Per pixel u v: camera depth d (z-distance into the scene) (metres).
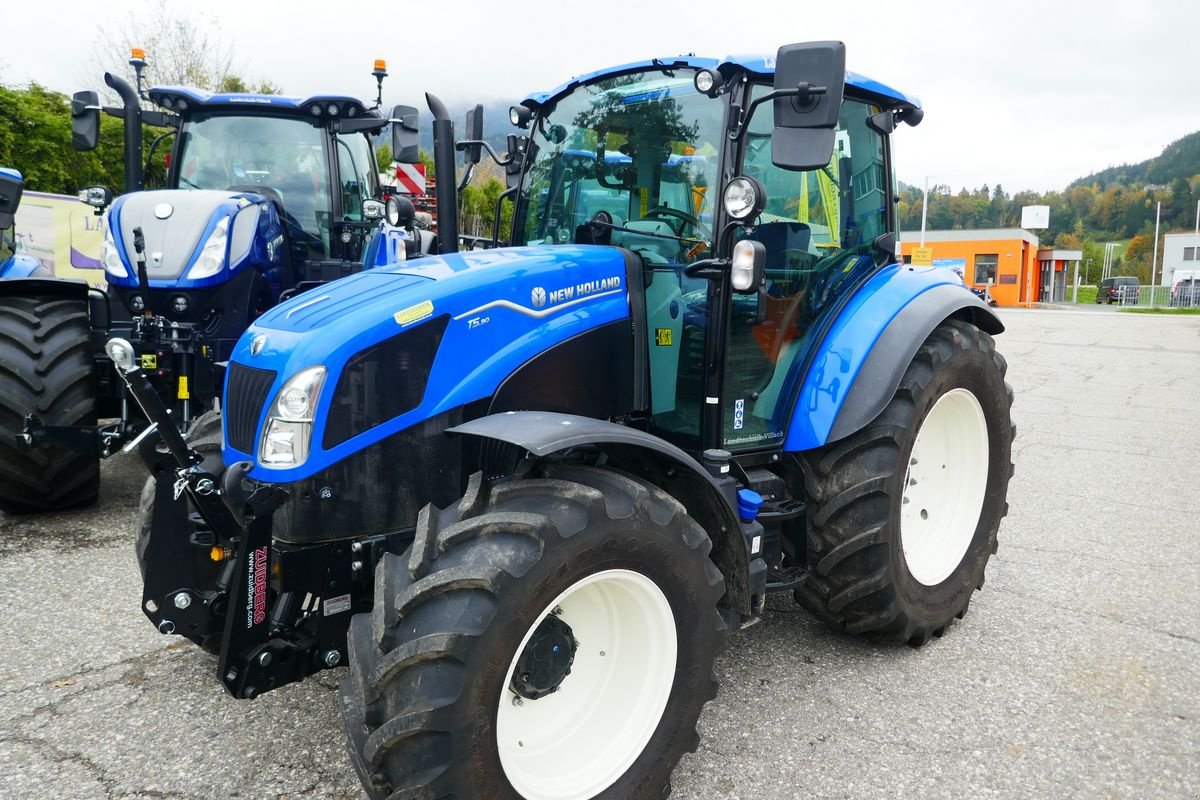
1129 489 5.89
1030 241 42.22
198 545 2.52
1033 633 3.58
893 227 3.73
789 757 2.68
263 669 2.29
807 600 3.38
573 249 2.93
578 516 2.13
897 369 3.14
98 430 3.82
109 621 3.54
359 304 2.50
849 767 2.63
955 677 3.20
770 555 3.15
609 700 2.41
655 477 2.69
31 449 4.48
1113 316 24.80
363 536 2.42
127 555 4.26
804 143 2.49
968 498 3.72
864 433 3.18
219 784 2.51
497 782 2.05
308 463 2.31
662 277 3.01
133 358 2.22
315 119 6.04
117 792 2.47
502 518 2.08
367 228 6.34
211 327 4.86
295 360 2.35
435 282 2.55
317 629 2.39
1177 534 4.90
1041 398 9.88
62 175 11.58
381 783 2.00
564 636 2.29
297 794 2.47
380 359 2.38
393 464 2.43
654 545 2.26
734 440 3.11
